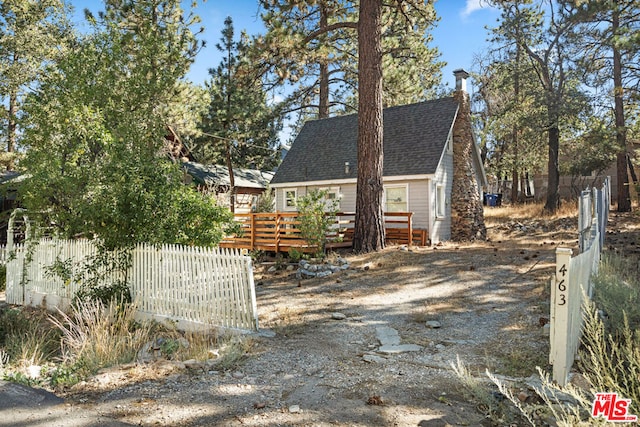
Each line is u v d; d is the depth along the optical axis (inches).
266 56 671.8
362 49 526.0
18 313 385.4
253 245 585.9
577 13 704.4
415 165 682.2
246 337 243.8
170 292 314.0
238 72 718.5
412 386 169.6
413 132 741.3
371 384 173.3
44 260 421.4
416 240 652.7
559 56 873.5
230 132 961.5
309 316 293.3
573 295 172.2
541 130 904.3
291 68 719.1
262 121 1008.9
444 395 159.8
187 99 735.7
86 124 367.9
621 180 822.5
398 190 704.4
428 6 629.9
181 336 275.6
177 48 489.7
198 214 377.4
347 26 552.7
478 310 289.1
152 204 347.6
